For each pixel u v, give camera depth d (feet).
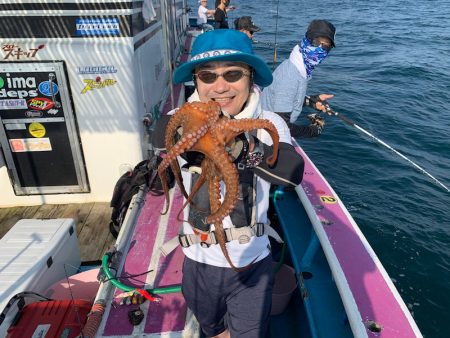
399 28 86.02
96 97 14.12
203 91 5.53
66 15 12.96
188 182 5.74
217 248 5.49
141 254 9.94
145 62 16.26
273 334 9.44
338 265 8.25
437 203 23.12
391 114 36.17
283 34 73.51
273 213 12.73
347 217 10.22
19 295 8.51
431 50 63.98
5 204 15.62
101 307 8.09
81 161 15.02
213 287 5.75
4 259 9.71
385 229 20.71
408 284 17.28
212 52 5.06
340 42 70.13
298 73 11.39
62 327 8.21
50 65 13.41
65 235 10.83
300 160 5.21
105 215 15.06
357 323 6.93
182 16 37.01
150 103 17.46
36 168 15.06
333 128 33.04
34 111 14.05
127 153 15.08
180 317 8.04
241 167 4.80
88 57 13.53
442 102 39.99
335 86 44.11
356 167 27.14
